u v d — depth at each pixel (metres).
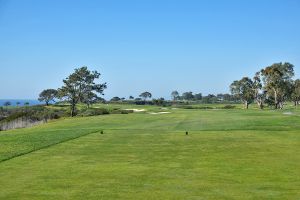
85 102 82.06
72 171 13.89
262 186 11.53
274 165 14.85
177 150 19.06
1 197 10.50
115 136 25.53
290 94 116.50
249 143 21.53
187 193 10.83
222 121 38.38
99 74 78.00
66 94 71.94
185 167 14.56
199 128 31.53
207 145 20.81
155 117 48.72
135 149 19.48
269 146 20.27
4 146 20.50
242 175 13.05
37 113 66.56
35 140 23.23
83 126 37.53
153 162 15.70
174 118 46.06
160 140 23.20
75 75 73.50
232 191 11.01
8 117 62.03
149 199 10.27
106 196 10.56
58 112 73.06
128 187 11.54
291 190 11.05
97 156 17.28
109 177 12.88
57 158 16.75
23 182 12.20
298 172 13.50
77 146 20.64
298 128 30.08
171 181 12.27
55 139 23.70
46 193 10.88
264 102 122.50
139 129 31.30
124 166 14.84
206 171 13.78
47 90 121.38
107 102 136.00
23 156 17.30
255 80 123.19
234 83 126.31
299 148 19.47
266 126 31.66
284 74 109.31
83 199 10.27
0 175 13.23
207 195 10.62
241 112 57.81
